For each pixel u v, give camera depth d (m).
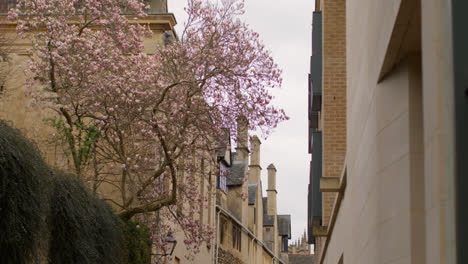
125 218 15.34
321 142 15.80
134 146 15.80
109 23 16.83
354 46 9.47
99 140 16.23
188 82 15.27
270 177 53.47
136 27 19.25
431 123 3.55
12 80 17.36
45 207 9.78
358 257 8.87
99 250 12.04
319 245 24.78
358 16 8.80
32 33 17.59
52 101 15.72
